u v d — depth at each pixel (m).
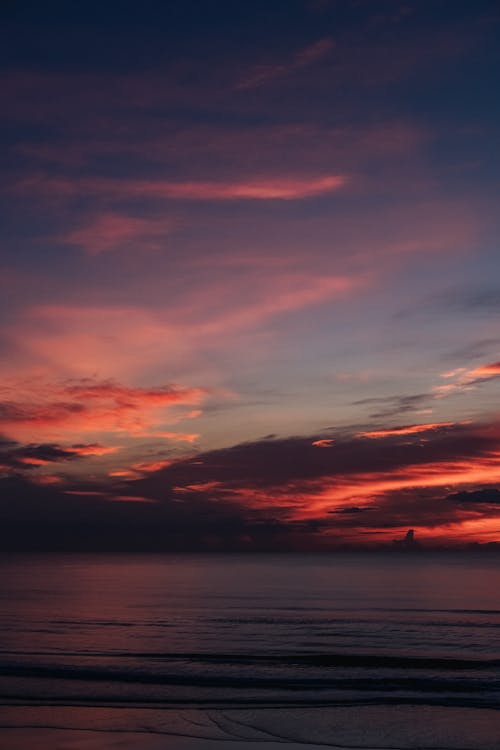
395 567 163.75
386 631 38.53
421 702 21.72
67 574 124.75
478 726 18.64
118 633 37.38
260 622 43.00
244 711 20.23
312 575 118.50
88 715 19.59
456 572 129.75
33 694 22.58
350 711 20.38
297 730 18.08
